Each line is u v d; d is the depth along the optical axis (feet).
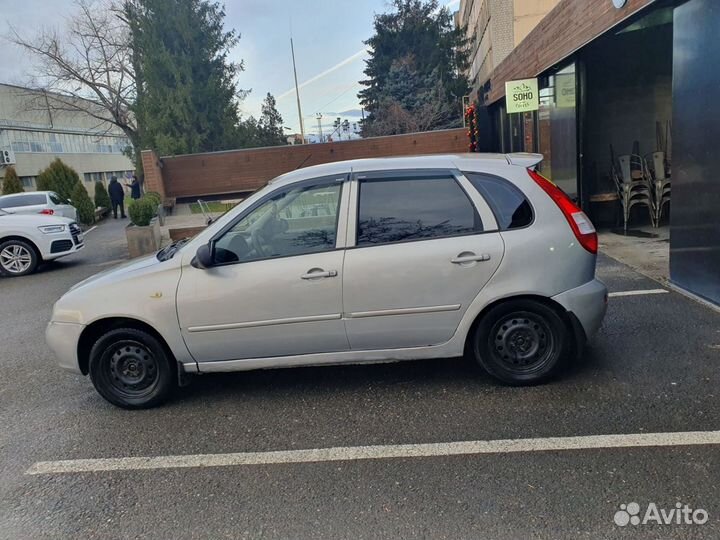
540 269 12.55
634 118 34.14
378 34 136.46
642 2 20.67
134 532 9.13
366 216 12.87
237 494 9.97
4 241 35.32
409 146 79.25
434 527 8.70
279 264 12.80
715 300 17.71
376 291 12.64
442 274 12.56
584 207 33.58
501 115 60.49
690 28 17.60
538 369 13.05
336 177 13.23
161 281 13.09
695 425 10.99
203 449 11.64
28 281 33.81
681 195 19.20
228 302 12.84
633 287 20.65
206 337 13.10
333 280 12.62
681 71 18.34
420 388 13.67
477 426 11.64
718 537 8.07
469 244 12.55
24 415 14.01
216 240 13.14
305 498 9.70
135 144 111.65
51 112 132.77
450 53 125.49
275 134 119.75
